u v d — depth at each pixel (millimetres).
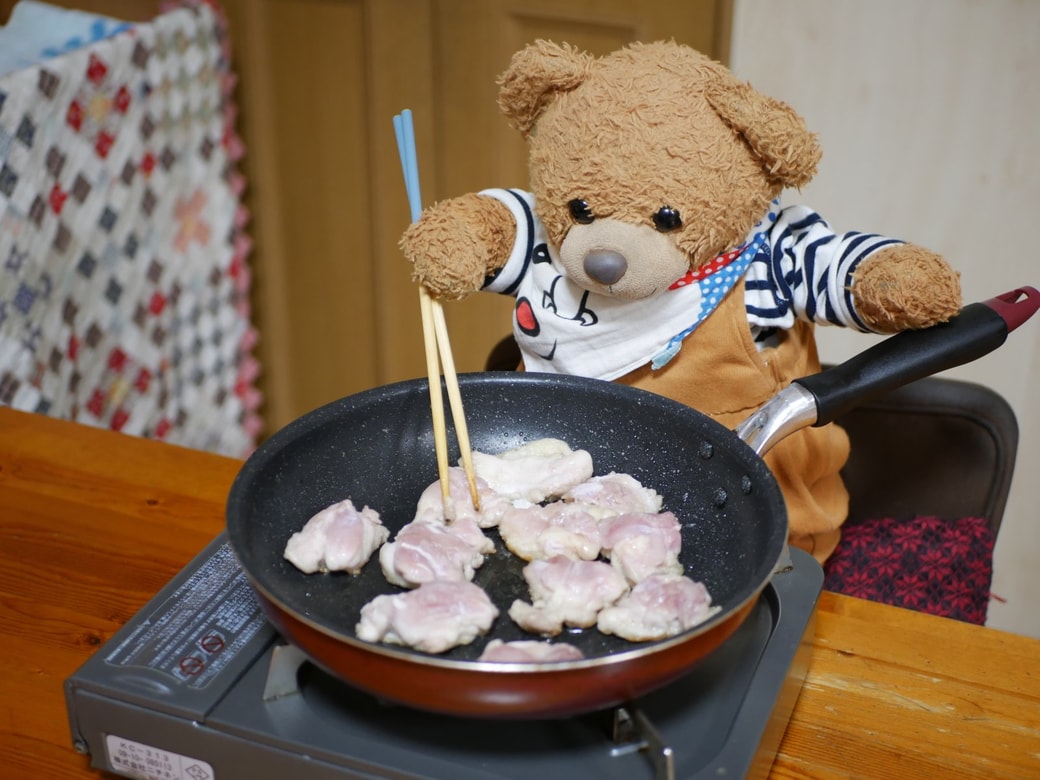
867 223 1199
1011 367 1186
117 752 513
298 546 543
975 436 818
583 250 606
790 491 701
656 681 438
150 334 1239
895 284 582
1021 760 520
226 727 487
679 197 588
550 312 665
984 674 566
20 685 566
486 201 662
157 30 1150
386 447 624
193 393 1346
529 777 463
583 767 468
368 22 1329
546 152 615
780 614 543
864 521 849
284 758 482
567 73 607
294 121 1431
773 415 572
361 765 469
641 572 544
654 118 586
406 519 607
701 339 652
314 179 1464
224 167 1315
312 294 1552
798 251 646
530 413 645
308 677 512
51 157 1026
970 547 818
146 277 1212
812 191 1205
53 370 1084
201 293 1322
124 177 1141
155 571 640
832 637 592
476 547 562
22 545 659
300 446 583
